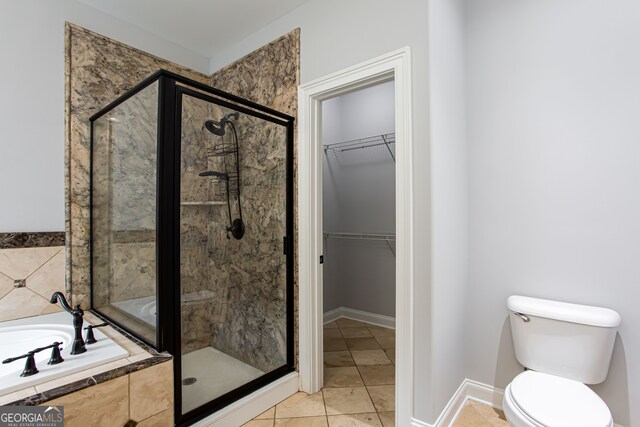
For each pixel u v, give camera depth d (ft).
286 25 7.48
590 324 5.01
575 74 5.67
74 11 6.96
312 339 6.92
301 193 6.97
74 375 4.04
